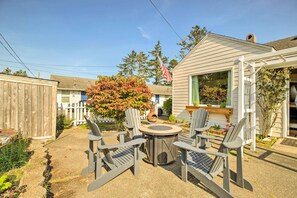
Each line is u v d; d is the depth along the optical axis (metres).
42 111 4.38
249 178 2.47
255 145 4.00
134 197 1.98
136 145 2.48
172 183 2.30
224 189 1.91
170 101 10.02
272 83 4.46
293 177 2.50
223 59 5.81
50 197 1.97
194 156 2.61
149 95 6.26
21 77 4.07
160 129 3.05
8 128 3.89
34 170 2.35
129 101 5.47
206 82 6.55
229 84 5.68
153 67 26.61
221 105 5.79
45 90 4.42
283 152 3.65
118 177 2.47
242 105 3.54
